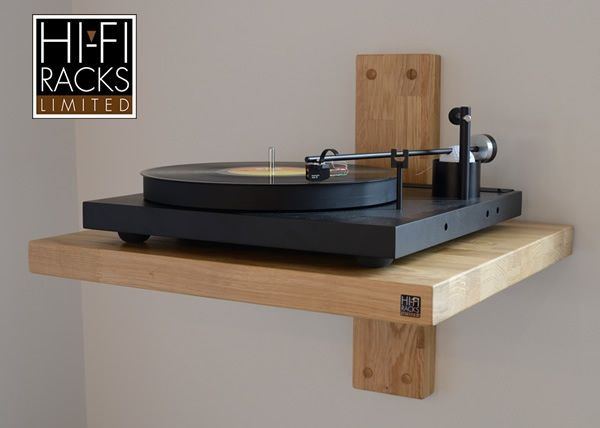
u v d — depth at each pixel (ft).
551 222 3.91
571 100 3.81
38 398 5.07
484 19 3.95
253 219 3.04
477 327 4.12
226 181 3.18
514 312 4.03
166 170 3.59
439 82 4.08
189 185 3.19
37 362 5.05
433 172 3.66
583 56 3.77
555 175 3.88
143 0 4.79
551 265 3.92
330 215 3.07
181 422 4.98
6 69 4.81
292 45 4.42
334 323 4.46
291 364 4.61
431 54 4.03
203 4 4.63
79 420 5.29
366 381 4.22
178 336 4.93
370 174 3.48
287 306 2.97
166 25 4.74
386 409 4.37
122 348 5.12
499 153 3.99
